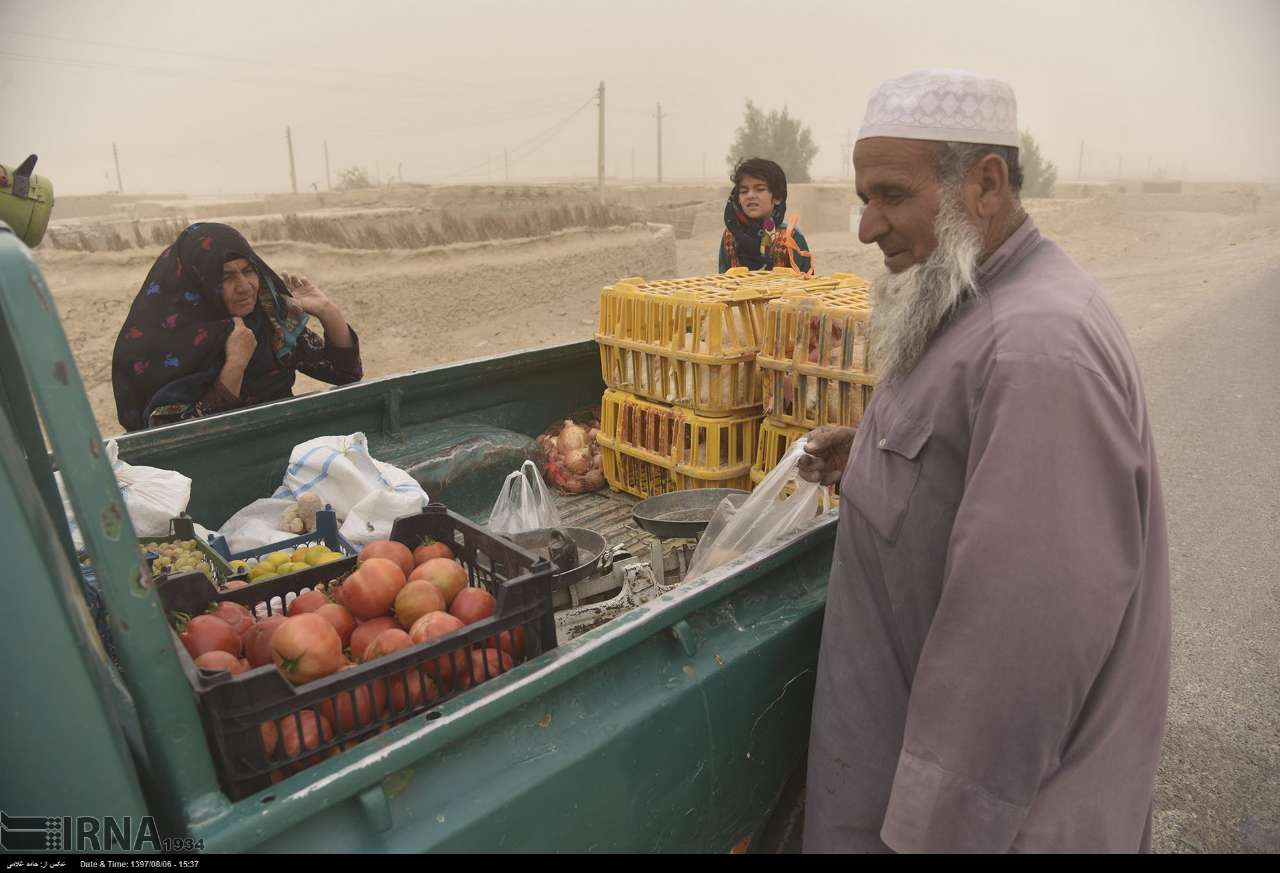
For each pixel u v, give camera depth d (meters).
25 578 1.13
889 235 1.58
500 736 1.41
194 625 1.57
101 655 1.39
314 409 2.98
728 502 2.40
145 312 3.34
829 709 1.68
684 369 2.95
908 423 1.52
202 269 3.31
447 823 1.29
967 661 1.34
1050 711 1.32
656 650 1.64
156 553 2.11
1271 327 11.71
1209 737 3.31
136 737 1.39
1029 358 1.33
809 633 1.88
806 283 3.18
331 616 1.67
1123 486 1.32
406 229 19.44
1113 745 1.47
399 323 16.97
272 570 2.07
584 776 1.45
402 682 1.47
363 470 2.70
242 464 2.85
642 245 24.98
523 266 20.22
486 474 3.19
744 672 1.73
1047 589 1.29
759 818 1.86
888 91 1.54
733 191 5.07
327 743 1.38
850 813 1.63
